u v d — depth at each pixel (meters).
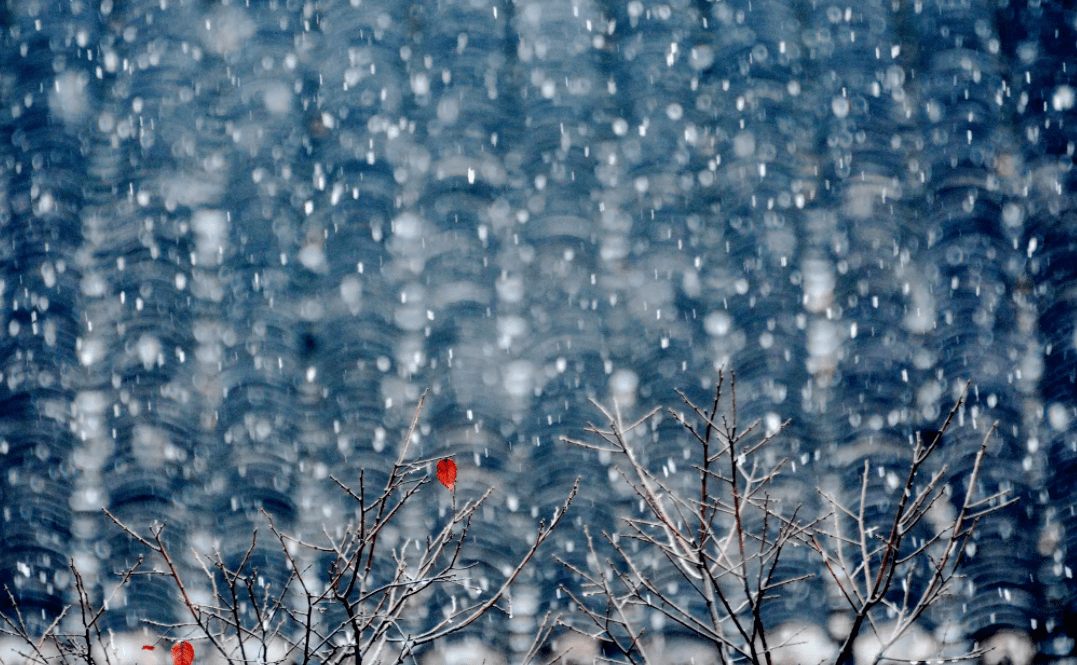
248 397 30.36
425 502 28.09
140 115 38.16
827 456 29.14
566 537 27.11
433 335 32.25
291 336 32.41
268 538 27.08
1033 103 37.50
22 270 33.28
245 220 35.31
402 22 42.12
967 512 27.25
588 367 31.30
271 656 23.70
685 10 42.28
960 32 39.66
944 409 29.91
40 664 22.27
